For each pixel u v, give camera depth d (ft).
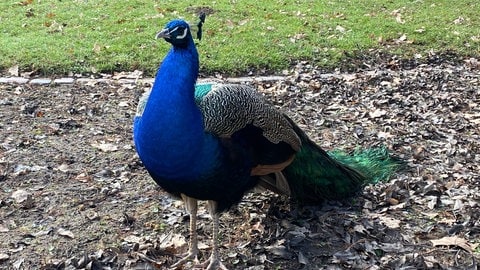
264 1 16.81
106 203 7.21
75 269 5.92
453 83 11.84
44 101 10.43
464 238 6.65
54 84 11.21
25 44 12.75
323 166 6.86
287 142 6.05
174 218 6.91
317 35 14.07
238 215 7.03
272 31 14.23
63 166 8.06
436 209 7.24
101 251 6.18
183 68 5.18
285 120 6.17
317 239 6.57
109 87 11.18
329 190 6.97
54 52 12.34
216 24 14.53
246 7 16.08
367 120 10.13
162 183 5.55
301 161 6.65
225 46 13.10
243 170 5.66
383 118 10.21
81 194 7.38
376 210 7.16
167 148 5.22
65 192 7.41
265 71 12.35
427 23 15.34
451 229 6.79
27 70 11.71
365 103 10.85
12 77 11.39
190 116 5.21
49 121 9.62
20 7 15.60
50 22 14.40
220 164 5.43
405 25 15.07
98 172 7.97
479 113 10.49
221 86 5.78
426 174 8.04
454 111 10.61
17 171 7.89
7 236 6.47
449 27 15.08
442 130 9.77
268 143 5.86
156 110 5.19
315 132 9.60
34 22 14.40
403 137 9.46
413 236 6.68
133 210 7.07
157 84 5.24
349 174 7.16
